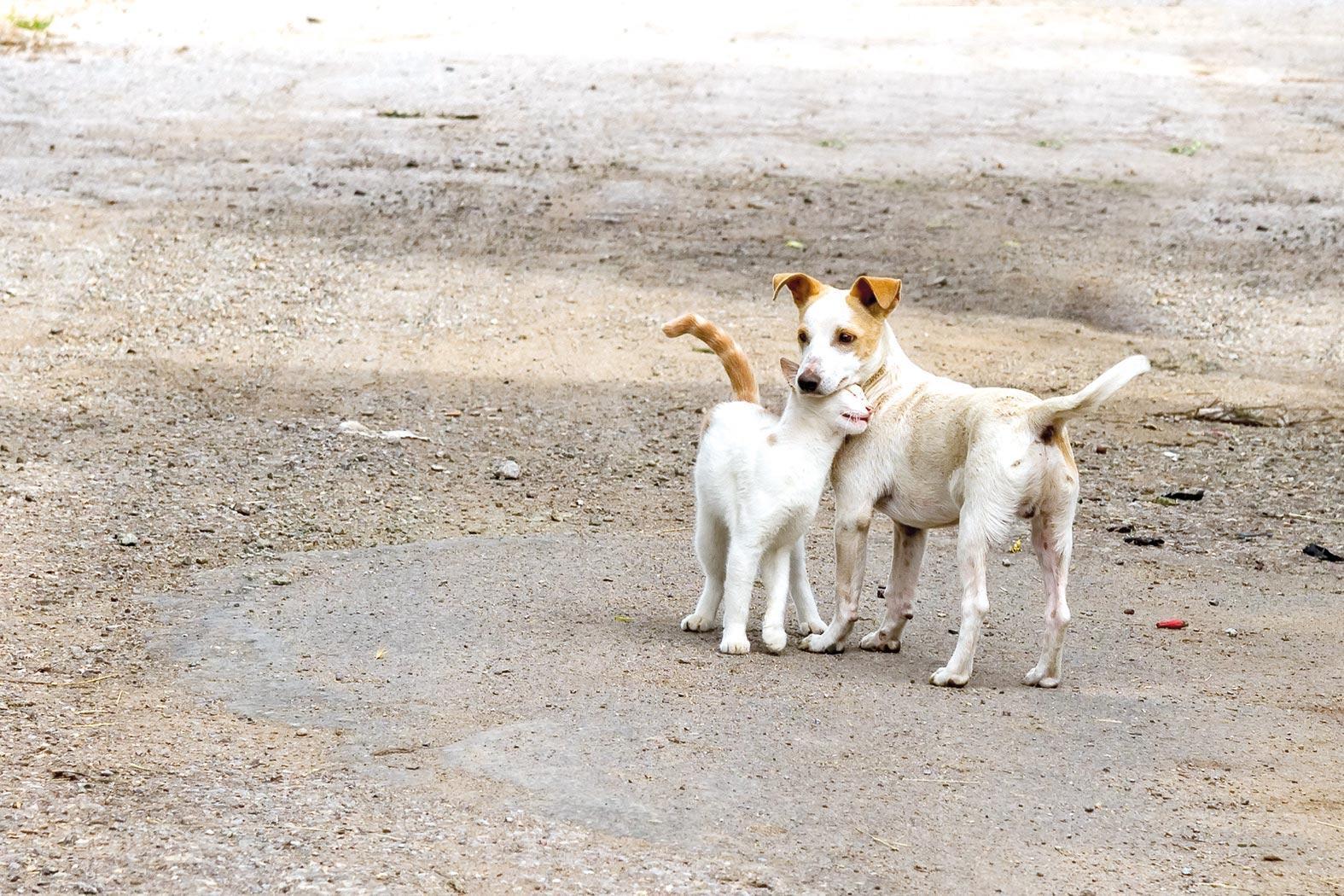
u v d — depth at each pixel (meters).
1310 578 9.07
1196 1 31.80
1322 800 5.62
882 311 7.32
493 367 13.95
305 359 13.95
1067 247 17.44
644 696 6.55
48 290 15.51
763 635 7.43
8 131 21.25
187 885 4.69
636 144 21.27
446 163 20.31
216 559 8.84
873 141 21.56
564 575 8.72
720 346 7.95
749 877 4.84
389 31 28.55
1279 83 24.94
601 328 15.04
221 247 16.95
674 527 10.00
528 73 25.28
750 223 18.14
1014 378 13.65
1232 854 5.12
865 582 8.94
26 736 6.01
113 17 29.09
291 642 7.36
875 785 5.62
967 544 6.79
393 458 11.31
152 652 7.20
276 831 5.11
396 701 6.50
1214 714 6.58
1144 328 15.26
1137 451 12.09
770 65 25.94
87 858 4.87
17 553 8.72
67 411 12.17
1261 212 18.67
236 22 29.02
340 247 17.14
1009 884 4.86
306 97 23.61
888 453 7.25
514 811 5.31
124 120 22.08
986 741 6.12
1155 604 8.50
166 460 10.95
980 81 25.00
